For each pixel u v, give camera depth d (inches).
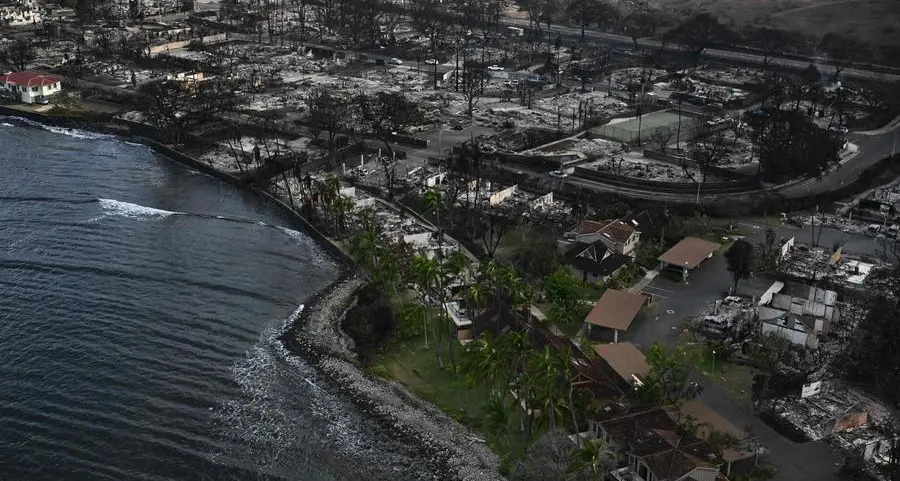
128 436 5383.9
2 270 7470.5
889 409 5629.9
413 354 6446.9
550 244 7775.6
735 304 6948.8
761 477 4857.3
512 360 5388.8
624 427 5078.7
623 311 6545.3
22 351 6245.1
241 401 5826.8
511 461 5201.8
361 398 5905.5
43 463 5108.3
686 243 7859.3
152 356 6284.5
